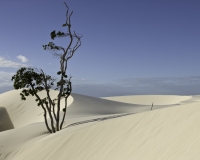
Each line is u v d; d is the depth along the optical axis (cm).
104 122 1388
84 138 1323
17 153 1680
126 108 4884
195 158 623
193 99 7081
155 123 1040
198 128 779
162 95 10462
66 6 2378
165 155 745
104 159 995
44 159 1356
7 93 6688
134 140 1003
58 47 2352
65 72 2383
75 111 4100
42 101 2338
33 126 2520
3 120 4444
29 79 2303
